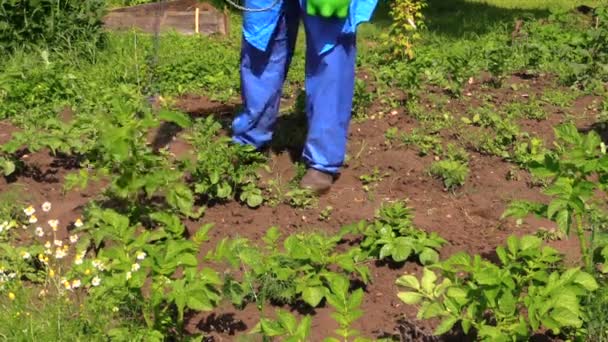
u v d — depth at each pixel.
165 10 10.67
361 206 5.78
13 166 5.96
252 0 5.81
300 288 4.65
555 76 8.44
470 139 6.75
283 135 6.54
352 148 6.59
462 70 8.09
